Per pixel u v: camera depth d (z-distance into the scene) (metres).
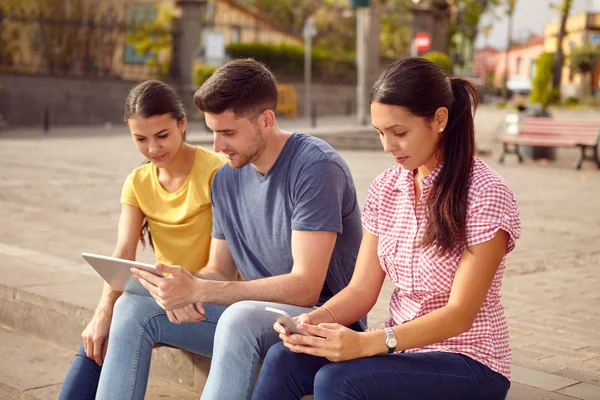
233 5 31.33
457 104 2.29
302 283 2.65
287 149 2.78
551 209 8.17
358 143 16.30
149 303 2.76
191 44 25.25
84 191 9.09
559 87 18.28
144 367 2.74
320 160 2.72
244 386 2.46
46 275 4.58
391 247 2.42
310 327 2.22
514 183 10.54
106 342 2.95
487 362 2.30
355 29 34.06
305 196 2.70
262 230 2.84
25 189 9.11
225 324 2.48
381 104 2.26
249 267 2.94
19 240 6.19
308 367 2.32
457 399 2.25
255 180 2.84
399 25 34.28
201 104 2.69
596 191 9.82
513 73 47.75
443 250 2.27
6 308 4.33
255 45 27.53
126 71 26.02
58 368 3.76
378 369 2.20
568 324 4.11
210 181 3.16
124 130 22.12
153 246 3.39
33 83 23.30
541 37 43.44
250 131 2.70
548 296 4.71
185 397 3.45
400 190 2.43
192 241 3.20
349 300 2.51
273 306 2.56
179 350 3.53
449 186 2.27
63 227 6.84
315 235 2.68
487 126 14.99
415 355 2.26
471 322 2.25
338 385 2.17
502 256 2.28
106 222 7.16
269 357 2.35
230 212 2.94
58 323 4.04
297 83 27.95
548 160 13.69
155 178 3.25
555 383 3.02
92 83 24.44
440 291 2.33
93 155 13.67
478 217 2.24
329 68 29.30
